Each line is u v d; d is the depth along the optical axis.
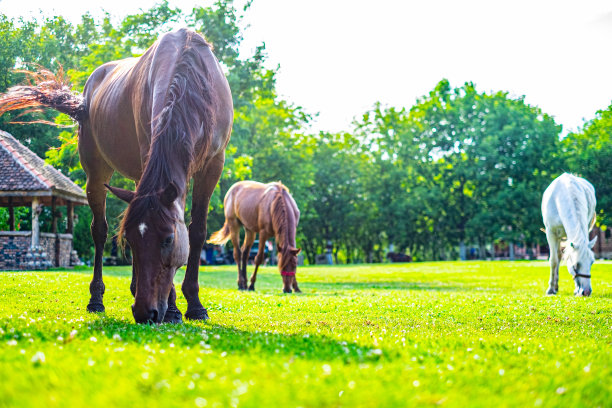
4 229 35.81
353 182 73.94
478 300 13.32
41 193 29.94
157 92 7.37
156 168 6.45
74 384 3.61
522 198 62.41
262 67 43.56
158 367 4.16
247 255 19.64
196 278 8.84
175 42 8.17
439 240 75.12
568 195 15.97
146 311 6.32
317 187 73.62
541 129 65.25
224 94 8.46
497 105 67.75
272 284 23.27
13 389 3.46
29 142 39.78
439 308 11.28
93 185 10.23
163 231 6.29
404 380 4.02
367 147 74.38
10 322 6.70
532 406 3.46
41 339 5.48
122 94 8.87
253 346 5.41
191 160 6.78
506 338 6.91
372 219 73.75
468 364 4.80
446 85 71.62
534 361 5.09
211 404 3.21
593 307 11.55
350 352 5.09
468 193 68.31
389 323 8.73
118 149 9.16
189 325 7.46
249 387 3.57
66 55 46.38
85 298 11.87
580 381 4.20
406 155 70.19
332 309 10.96
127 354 4.69
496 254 88.56
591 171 64.19
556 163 64.81
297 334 6.74
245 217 19.31
